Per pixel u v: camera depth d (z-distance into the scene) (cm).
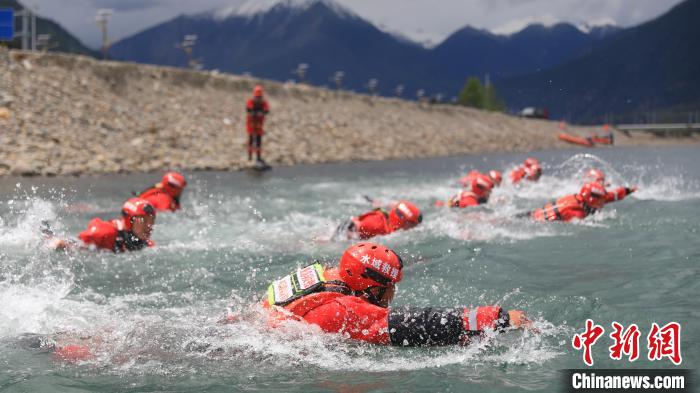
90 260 698
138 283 611
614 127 6412
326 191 1466
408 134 3597
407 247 777
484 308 437
